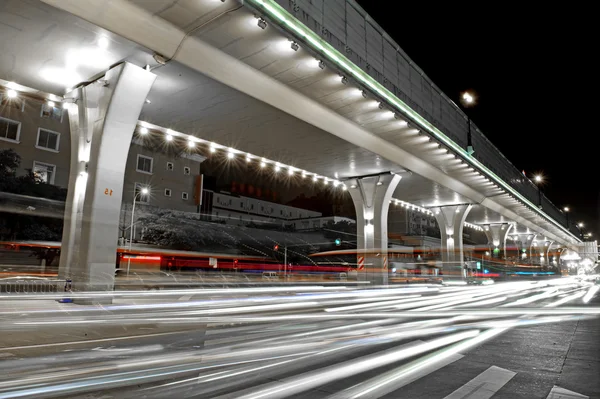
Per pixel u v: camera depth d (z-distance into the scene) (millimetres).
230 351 6512
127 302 13695
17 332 7598
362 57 19531
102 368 5199
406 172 31078
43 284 14305
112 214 14789
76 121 17906
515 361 6430
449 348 7320
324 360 6203
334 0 17969
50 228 31688
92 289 13781
